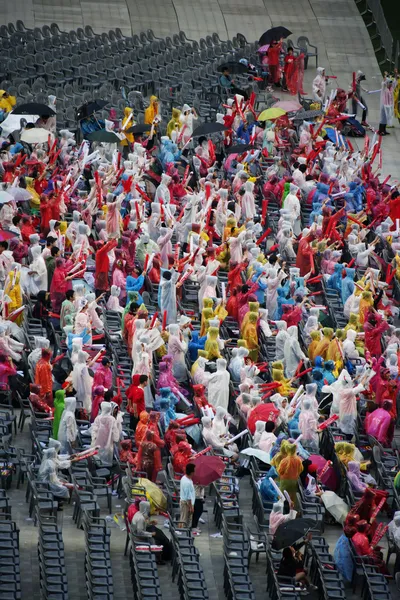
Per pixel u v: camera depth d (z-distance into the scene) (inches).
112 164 2420.0
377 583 1633.9
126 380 1957.4
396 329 2121.1
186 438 1765.5
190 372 1984.5
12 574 1541.6
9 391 1888.5
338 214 2440.9
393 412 1945.1
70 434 1743.4
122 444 1753.2
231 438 1840.6
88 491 1710.1
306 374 2033.7
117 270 2158.0
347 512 1736.0
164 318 1980.8
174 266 2156.7
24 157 2422.5
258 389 1911.9
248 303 2112.5
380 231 2517.2
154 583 1563.7
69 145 2559.1
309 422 1852.9
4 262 2085.4
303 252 2325.3
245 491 1820.9
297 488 1742.1
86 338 1964.8
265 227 2527.1
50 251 2129.7
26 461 1720.0
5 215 2269.9
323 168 2696.9
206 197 2406.5
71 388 1847.9
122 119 2753.4
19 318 2021.4
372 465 1893.5
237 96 2792.8
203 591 1569.9
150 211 2476.6
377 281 2284.7
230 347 2085.4
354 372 2039.9
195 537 1717.5
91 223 2352.4
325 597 1578.5
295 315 2110.0
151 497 1696.6
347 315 2231.8
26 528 1678.2
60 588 1535.4
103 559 1585.9
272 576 1600.6
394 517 1700.3
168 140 2672.2
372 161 2741.1
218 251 2305.6
